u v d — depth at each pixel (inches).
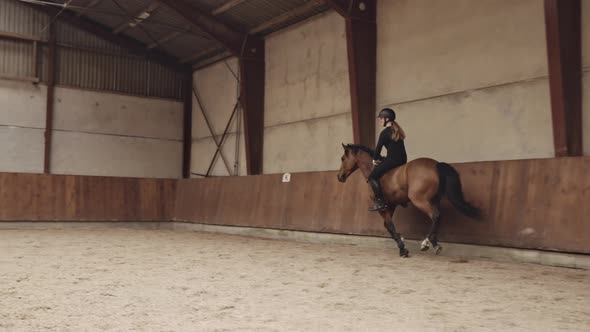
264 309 160.6
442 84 389.7
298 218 431.8
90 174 674.8
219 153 675.4
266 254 318.3
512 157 340.2
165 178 663.8
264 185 484.7
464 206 259.9
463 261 276.5
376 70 446.9
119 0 599.8
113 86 695.7
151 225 612.7
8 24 624.7
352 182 389.4
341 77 486.6
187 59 726.5
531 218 269.0
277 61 573.3
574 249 247.8
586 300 173.6
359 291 191.0
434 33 398.3
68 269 245.9
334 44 496.4
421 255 304.8
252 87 587.5
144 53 717.3
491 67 356.2
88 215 576.4
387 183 290.0
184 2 553.6
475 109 365.4
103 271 240.4
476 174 300.7
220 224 534.9
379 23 445.7
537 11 329.7
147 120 718.5
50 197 559.2
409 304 168.1
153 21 634.2
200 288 197.3
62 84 658.8
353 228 378.6
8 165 622.2
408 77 417.4
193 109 737.6
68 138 661.3
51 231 511.2
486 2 361.4
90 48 680.4
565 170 260.5
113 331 133.8
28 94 637.3
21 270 241.1
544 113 323.3
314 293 187.2
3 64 622.5
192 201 594.6
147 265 263.1
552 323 142.9
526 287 198.1
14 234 463.2
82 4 634.2
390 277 223.6
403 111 420.2
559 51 294.5
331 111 496.1
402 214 340.5
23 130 633.0
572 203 253.9
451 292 188.5
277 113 569.6
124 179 602.5
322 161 504.4
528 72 333.1
